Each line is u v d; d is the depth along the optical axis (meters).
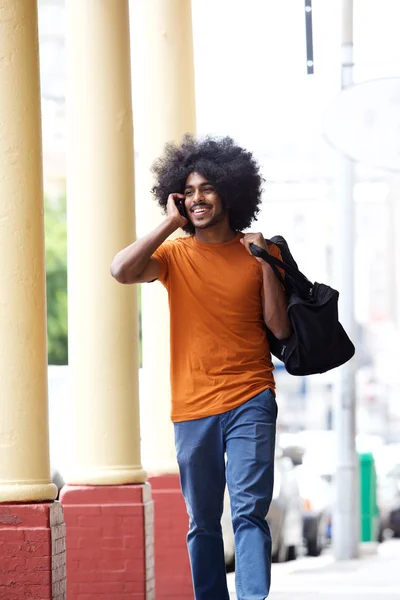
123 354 10.12
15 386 8.28
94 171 10.06
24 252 8.27
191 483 7.53
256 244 7.41
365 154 14.02
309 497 20.28
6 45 8.25
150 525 10.21
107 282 10.07
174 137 11.54
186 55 11.65
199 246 7.57
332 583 13.89
